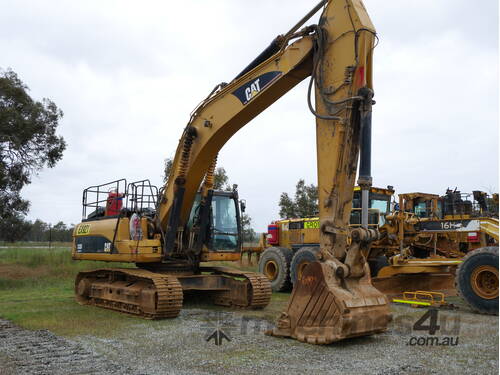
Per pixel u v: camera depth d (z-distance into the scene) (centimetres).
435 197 1341
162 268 1056
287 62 763
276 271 1389
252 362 566
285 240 1503
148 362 567
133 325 818
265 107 845
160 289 870
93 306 1070
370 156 652
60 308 1030
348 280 660
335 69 693
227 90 877
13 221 2616
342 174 675
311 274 666
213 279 1043
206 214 1029
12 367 542
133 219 989
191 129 930
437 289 1248
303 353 609
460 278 974
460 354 614
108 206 1131
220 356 595
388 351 623
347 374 519
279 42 793
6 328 784
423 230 1261
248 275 1020
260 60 838
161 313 866
